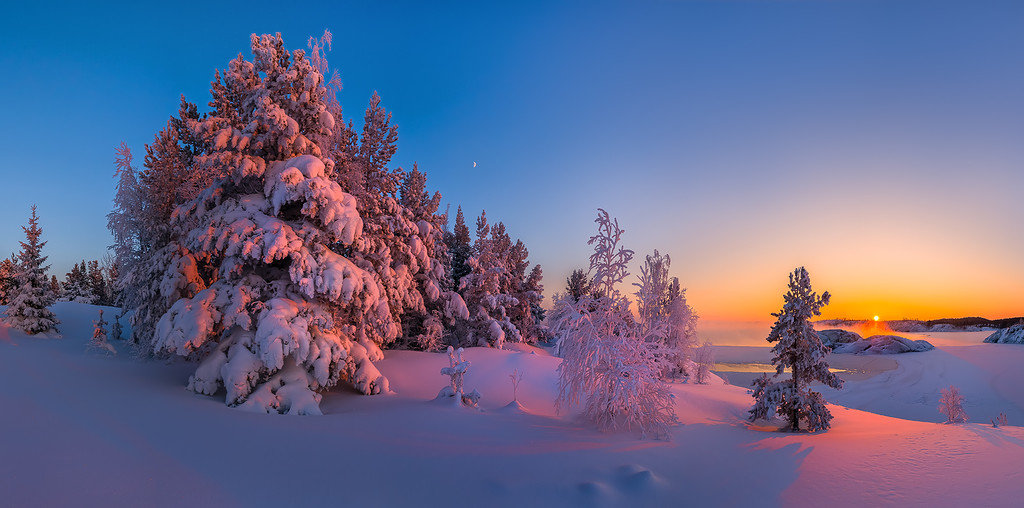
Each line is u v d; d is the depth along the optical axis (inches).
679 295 1348.4
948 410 748.0
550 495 339.0
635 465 394.0
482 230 1664.6
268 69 758.5
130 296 993.5
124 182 978.7
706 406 887.7
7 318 1009.5
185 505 278.7
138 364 827.4
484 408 754.2
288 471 353.1
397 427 552.1
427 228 1305.4
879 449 466.6
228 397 604.4
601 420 637.3
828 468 410.0
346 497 315.9
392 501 316.2
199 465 342.6
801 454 465.1
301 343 637.9
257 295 689.6
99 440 358.6
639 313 708.0
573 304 700.0
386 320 902.4
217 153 697.6
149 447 364.5
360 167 1152.2
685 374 1339.8
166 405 533.0
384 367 1063.0
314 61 912.3
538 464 405.1
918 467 397.4
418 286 1321.4
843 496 343.0
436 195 1464.1
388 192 1214.9
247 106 768.3
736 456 469.1
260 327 634.2
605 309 677.3
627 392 602.5
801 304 700.0
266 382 641.0
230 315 658.8
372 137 1269.7
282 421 536.1
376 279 901.8
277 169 736.3
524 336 2007.9
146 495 284.5
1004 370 1579.7
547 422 657.6
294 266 677.9
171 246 876.6
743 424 741.9
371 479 351.9
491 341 1558.8
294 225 727.7
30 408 411.5
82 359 796.6
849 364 2023.9
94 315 1379.2
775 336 723.4
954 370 1657.2
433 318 1390.3
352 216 725.9
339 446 434.6
